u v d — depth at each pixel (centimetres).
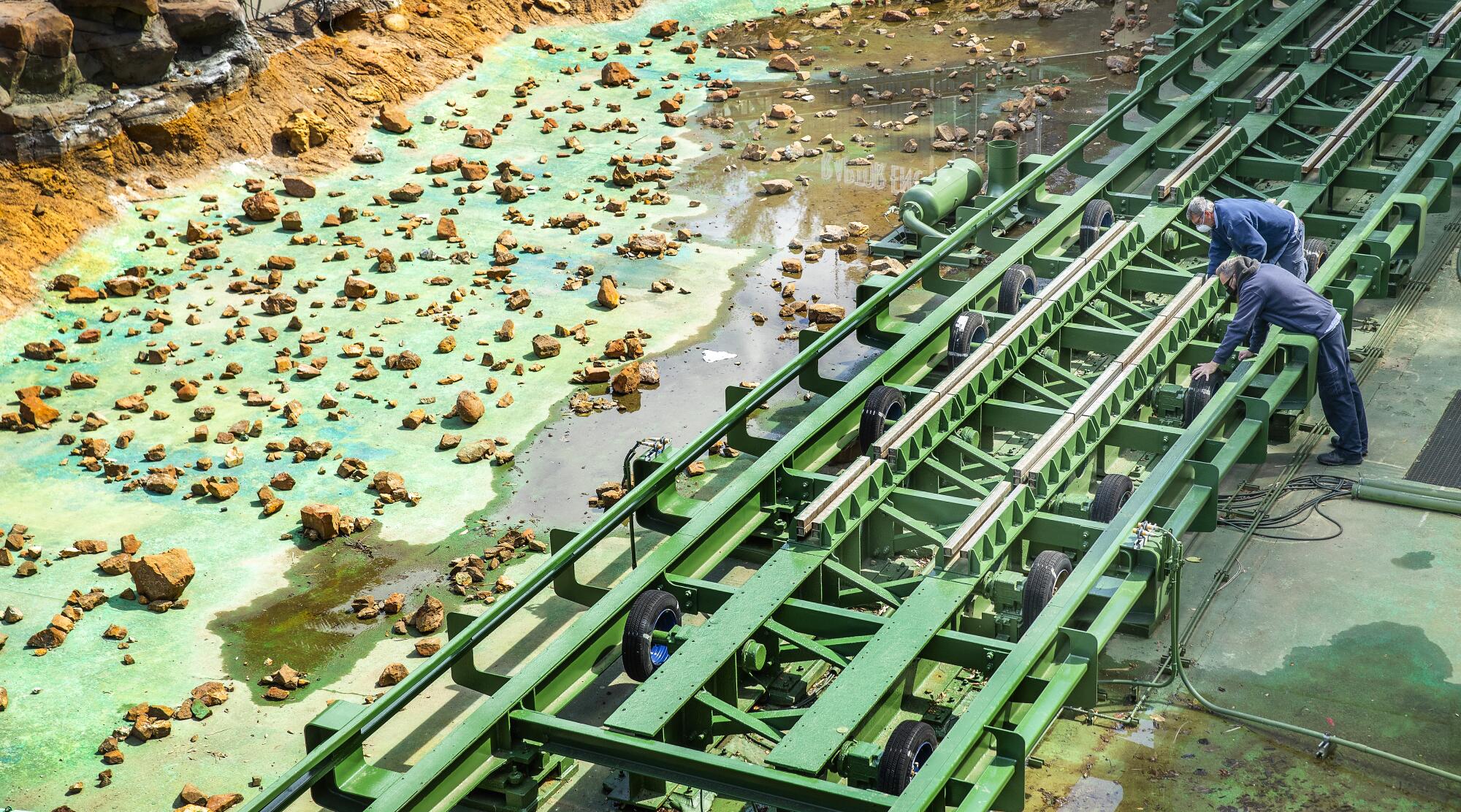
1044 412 1028
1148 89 1514
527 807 770
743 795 716
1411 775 795
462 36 2003
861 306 1198
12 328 1349
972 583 854
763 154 1727
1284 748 819
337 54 1834
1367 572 962
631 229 1562
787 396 1242
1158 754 818
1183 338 1111
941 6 2327
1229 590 954
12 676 930
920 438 964
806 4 2322
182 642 965
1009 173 1433
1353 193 1502
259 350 1330
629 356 1309
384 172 1698
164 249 1507
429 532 1076
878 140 1784
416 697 896
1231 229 1091
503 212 1605
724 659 793
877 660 788
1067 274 1159
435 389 1264
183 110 1609
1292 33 1675
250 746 869
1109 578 870
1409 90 1496
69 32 1491
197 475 1150
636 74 2028
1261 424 1008
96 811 819
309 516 1064
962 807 700
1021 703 793
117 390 1269
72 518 1098
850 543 931
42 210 1456
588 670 830
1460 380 1176
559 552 859
